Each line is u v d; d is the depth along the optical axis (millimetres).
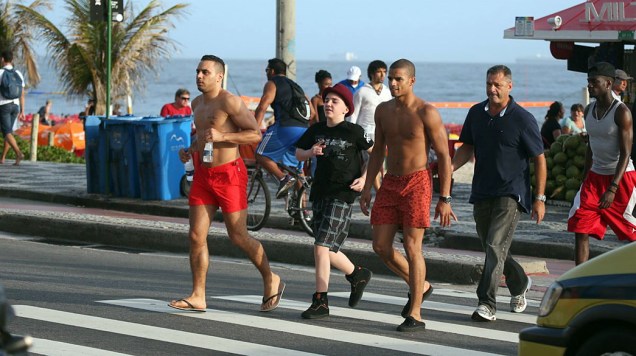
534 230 16438
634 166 13820
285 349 9539
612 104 11734
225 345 9656
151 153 19703
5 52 26328
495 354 9484
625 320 6953
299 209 16562
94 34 34938
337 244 11008
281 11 21578
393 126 10539
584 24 20891
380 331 10391
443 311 11500
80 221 17125
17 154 26547
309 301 12016
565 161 19391
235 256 15617
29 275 13414
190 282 13258
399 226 10781
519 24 21469
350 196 11008
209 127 10906
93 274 13672
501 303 12016
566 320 7227
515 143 10891
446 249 15945
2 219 18000
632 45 21828
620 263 7152
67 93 35938
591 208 11992
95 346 9492
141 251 16156
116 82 35281
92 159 20656
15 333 9922
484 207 11078
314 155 10969
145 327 10336
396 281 13789
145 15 35188
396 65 10430
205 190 10961
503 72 10867
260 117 17438
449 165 10555
